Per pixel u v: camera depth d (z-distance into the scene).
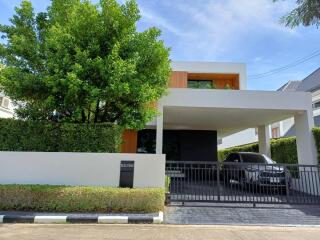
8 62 9.73
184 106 11.45
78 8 8.86
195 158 17.72
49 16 10.55
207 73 17.67
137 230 6.26
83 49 8.73
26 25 10.45
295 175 11.63
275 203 8.82
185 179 9.17
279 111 12.09
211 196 9.36
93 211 7.59
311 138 11.42
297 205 8.88
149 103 10.64
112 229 6.32
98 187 7.92
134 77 8.88
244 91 11.59
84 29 8.76
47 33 9.62
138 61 8.97
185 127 17.23
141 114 9.81
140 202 7.66
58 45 8.30
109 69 8.23
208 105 11.46
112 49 8.46
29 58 9.55
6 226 6.47
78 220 6.97
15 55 9.69
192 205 8.70
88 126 9.33
